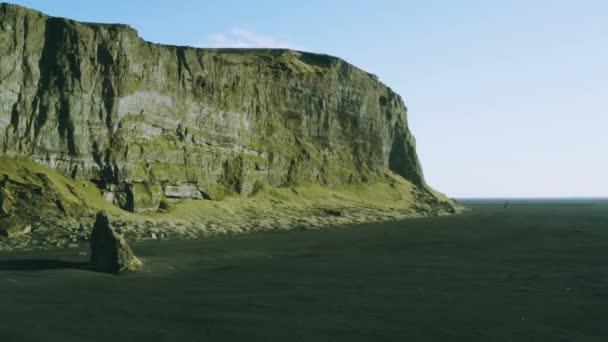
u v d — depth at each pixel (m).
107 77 61.03
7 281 27.16
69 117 57.03
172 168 68.38
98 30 60.81
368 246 49.03
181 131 72.44
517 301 24.66
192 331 19.09
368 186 121.56
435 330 19.78
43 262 33.25
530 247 48.59
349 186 116.38
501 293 26.52
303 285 28.36
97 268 31.78
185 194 69.94
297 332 19.20
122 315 21.12
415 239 56.62
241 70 90.06
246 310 22.39
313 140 112.88
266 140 96.00
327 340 18.34
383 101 143.00
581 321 21.19
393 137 145.88
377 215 94.81
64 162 56.59
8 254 36.41
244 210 75.12
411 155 147.25
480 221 93.06
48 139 55.31
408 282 29.56
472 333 19.48
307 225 72.69
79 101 58.03
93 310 21.83
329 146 116.62
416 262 38.03
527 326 20.42
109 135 60.97
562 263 37.41
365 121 130.12
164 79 70.12
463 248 47.78
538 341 18.64
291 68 111.56
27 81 54.59
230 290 26.73
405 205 117.19
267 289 27.11
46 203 48.25
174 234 52.75
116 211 55.84
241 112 87.69
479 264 37.09
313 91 113.44
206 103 78.25
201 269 33.62
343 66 125.62
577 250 45.66
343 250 45.53
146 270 32.31
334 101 120.06
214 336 18.53
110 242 32.09
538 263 37.50
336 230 68.50
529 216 115.50
